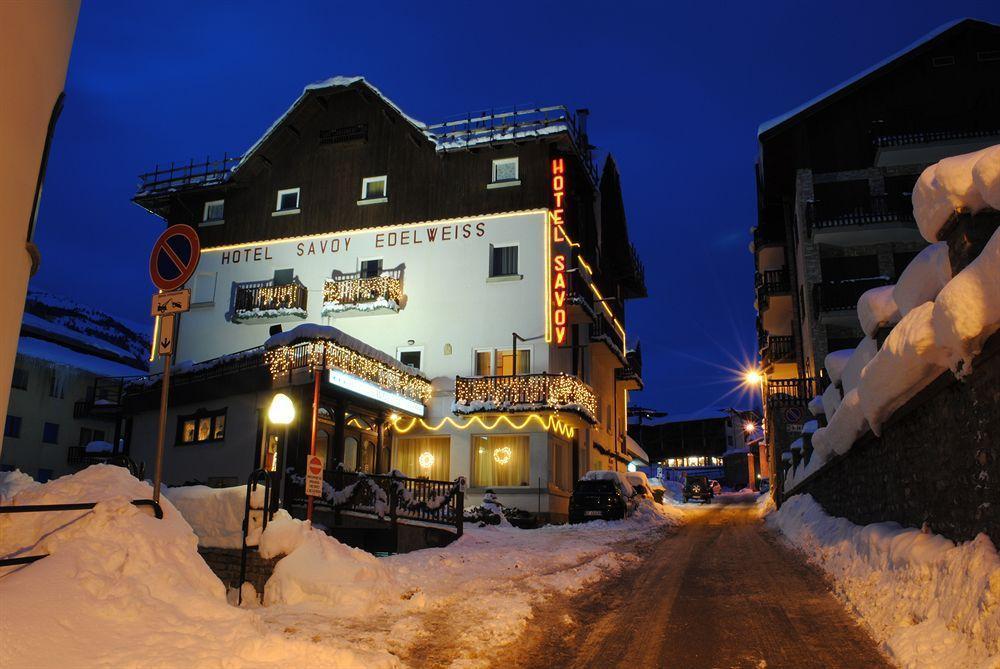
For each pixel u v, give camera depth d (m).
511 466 25.09
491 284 26.34
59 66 5.76
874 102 31.88
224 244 29.59
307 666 5.24
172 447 22.75
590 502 23.56
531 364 25.56
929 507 7.77
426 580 10.41
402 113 28.19
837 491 13.92
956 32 31.06
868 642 6.46
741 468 70.38
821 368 29.30
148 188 30.91
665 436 80.88
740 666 5.91
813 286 29.84
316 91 28.91
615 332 35.84
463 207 27.20
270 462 10.81
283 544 9.28
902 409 8.48
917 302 8.05
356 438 23.38
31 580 5.01
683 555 13.79
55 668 4.38
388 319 26.97
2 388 5.07
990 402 5.88
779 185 33.50
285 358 20.23
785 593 9.07
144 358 51.41
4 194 4.95
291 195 29.52
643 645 6.66
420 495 17.69
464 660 5.99
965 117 30.30
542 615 7.94
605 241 35.97
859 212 30.00
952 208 6.52
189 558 6.52
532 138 26.61
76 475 6.88
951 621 5.45
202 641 5.25
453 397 25.78
